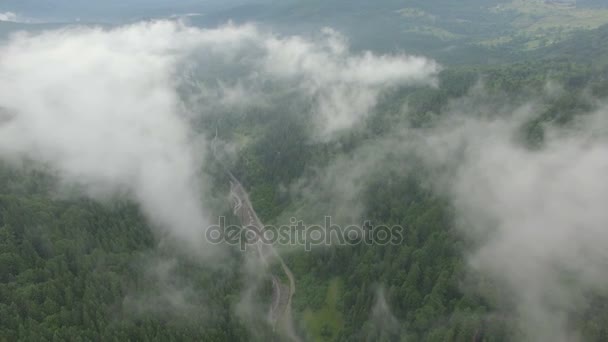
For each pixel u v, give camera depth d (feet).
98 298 460.96
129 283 496.64
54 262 480.64
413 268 496.64
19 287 439.63
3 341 379.35
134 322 448.24
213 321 485.56
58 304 436.35
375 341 463.83
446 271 479.00
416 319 457.68
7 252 477.77
